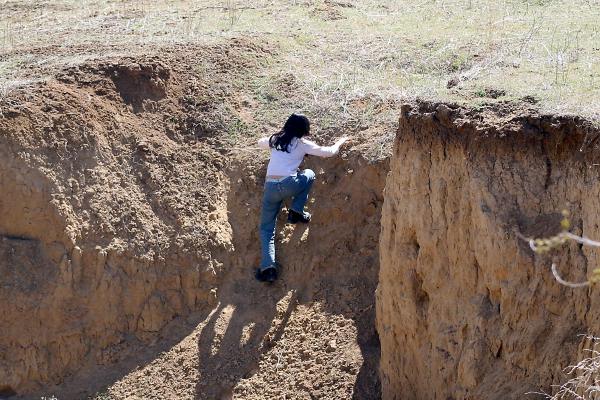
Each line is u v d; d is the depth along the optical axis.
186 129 9.37
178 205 8.78
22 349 8.32
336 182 8.71
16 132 8.57
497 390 6.51
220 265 8.60
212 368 8.09
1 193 8.48
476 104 7.02
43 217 8.50
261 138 9.18
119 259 8.51
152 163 8.99
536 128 6.59
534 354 6.35
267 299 8.38
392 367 7.38
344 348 7.85
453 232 6.86
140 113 9.34
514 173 6.60
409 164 7.13
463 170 6.81
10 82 9.16
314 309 8.17
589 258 6.14
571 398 6.09
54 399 8.20
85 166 8.74
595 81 7.73
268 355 8.04
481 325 6.61
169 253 8.57
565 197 6.42
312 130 9.09
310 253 8.51
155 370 8.22
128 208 8.69
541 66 8.70
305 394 7.72
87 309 8.43
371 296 8.09
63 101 8.95
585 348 6.09
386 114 9.04
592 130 6.33
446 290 6.92
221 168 9.09
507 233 6.48
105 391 8.19
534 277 6.37
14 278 8.39
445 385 6.86
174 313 8.51
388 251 7.30
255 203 8.85
